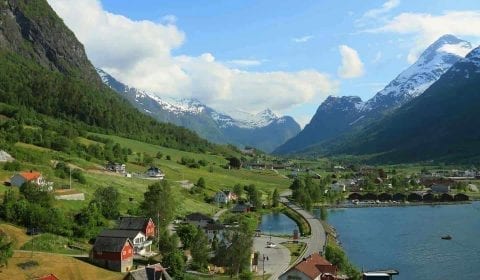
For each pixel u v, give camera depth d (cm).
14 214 16050
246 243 15812
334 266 15388
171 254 14688
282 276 14425
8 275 12175
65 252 14938
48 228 16075
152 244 17862
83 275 13250
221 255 15850
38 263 13188
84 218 17412
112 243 14512
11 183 19762
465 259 19388
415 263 18800
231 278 15325
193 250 16100
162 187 19912
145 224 17488
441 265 18500
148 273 13250
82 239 16450
